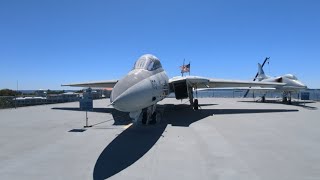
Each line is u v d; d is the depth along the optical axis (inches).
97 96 1966.0
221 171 245.1
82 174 241.3
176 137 398.6
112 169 254.2
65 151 322.3
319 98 1572.3
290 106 974.4
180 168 254.7
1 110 899.4
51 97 1353.3
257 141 367.9
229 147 334.3
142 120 537.6
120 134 427.5
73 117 672.4
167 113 732.7
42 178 232.5
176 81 650.2
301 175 234.2
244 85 842.8
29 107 1030.4
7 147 345.1
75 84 951.0
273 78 1181.1
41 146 349.4
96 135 421.7
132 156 297.7
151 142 366.3
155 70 544.1
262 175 234.5
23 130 476.1
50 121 598.2
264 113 729.6
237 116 661.9
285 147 333.1
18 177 235.6
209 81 720.3
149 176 234.2
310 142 361.1
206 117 642.2
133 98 386.0
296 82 1091.9
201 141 369.4
